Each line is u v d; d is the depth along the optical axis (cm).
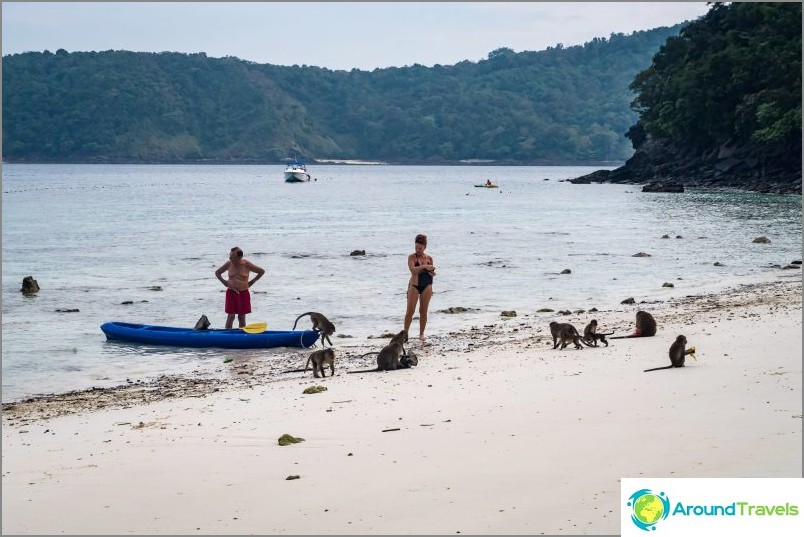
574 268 3206
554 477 809
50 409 1313
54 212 7038
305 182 15325
